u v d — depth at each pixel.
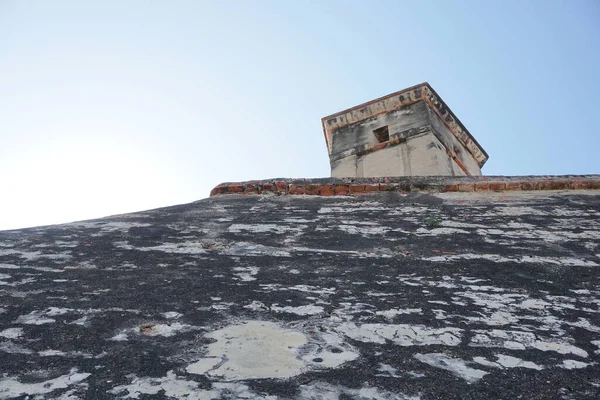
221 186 5.46
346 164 10.92
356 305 2.35
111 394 1.53
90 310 2.20
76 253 3.08
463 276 2.80
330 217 4.25
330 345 1.91
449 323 2.16
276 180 5.58
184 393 1.54
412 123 10.83
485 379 1.69
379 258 3.13
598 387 1.67
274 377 1.66
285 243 3.45
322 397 1.55
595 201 4.57
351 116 11.82
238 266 2.92
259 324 2.10
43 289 2.44
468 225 3.95
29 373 1.65
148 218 4.16
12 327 2.00
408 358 1.82
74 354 1.79
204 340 1.93
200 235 3.62
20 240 3.34
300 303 2.36
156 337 1.95
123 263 2.91
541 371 1.76
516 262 3.06
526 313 2.30
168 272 2.77
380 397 1.56
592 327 2.16
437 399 1.56
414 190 5.23
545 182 5.12
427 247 3.38
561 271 2.91
